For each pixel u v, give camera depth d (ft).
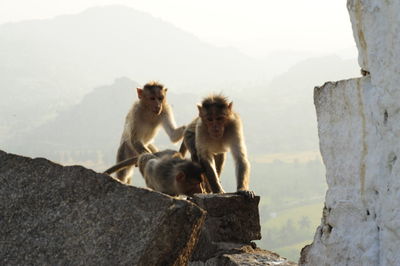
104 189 20.66
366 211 17.62
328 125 19.42
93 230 20.12
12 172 21.97
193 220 20.03
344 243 18.56
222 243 29.32
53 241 20.42
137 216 19.84
